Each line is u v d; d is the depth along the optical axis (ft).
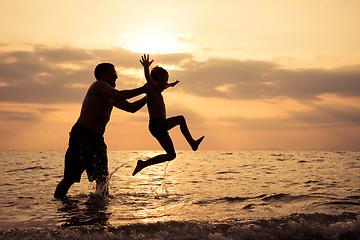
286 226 10.64
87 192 18.56
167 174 30.32
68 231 9.94
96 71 19.07
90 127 17.80
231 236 9.88
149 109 16.19
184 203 14.76
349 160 55.57
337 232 10.31
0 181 23.71
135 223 10.62
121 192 18.35
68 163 17.37
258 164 45.91
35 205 14.24
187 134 16.99
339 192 18.01
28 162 49.14
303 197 16.24
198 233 10.02
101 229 10.15
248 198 16.08
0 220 11.50
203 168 38.06
